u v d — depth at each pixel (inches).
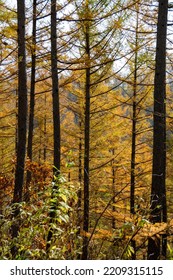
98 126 568.1
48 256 105.5
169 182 608.7
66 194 111.7
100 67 377.1
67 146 556.4
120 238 119.6
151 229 167.6
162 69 289.1
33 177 281.1
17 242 110.5
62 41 365.7
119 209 494.3
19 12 282.4
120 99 516.1
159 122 285.6
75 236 115.3
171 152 452.1
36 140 674.2
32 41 364.5
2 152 653.9
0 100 459.8
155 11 354.3
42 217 110.1
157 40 291.6
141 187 535.2
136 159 616.4
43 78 394.0
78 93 511.2
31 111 384.2
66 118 746.2
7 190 265.9
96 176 510.0
